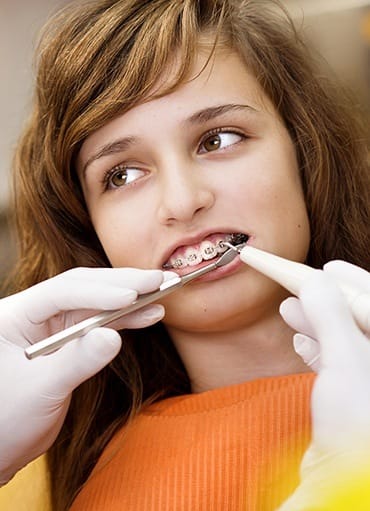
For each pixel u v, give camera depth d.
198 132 0.91
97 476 0.91
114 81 0.92
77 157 0.98
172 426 0.90
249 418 0.86
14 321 0.88
